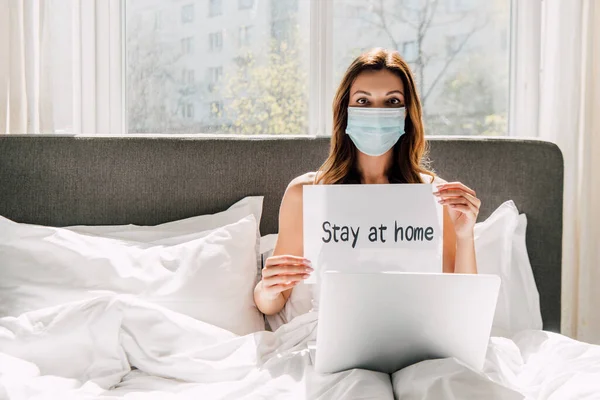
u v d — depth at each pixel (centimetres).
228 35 237
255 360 146
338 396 117
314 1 233
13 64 207
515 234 199
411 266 151
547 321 205
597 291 223
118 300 150
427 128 242
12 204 198
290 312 177
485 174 206
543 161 207
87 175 200
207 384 138
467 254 165
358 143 165
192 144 203
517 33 237
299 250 179
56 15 216
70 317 145
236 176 204
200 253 176
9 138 199
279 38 237
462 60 241
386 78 165
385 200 153
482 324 124
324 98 236
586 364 143
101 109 231
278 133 239
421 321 123
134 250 180
